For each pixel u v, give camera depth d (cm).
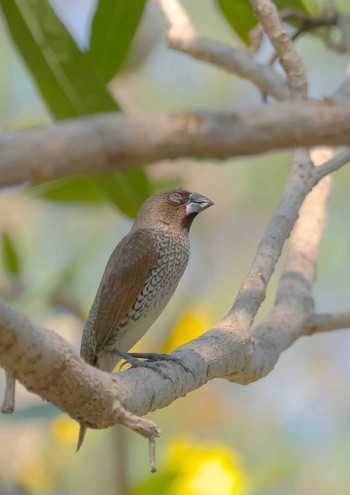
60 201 1285
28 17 970
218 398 1529
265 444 1528
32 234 1602
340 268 1597
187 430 1491
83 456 1367
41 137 341
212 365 715
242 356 745
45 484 1331
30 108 1542
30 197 1291
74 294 1288
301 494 1498
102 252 1511
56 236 1602
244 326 756
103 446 1370
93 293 1404
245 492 1215
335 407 1594
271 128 354
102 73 1117
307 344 1641
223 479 1016
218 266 1658
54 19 973
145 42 1367
